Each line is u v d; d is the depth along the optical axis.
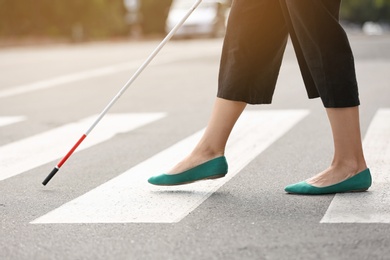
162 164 6.66
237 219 4.61
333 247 3.97
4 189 5.76
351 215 4.62
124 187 5.67
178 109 10.52
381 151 6.88
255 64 5.25
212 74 15.71
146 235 4.31
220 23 36.31
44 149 7.64
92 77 15.64
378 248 3.94
